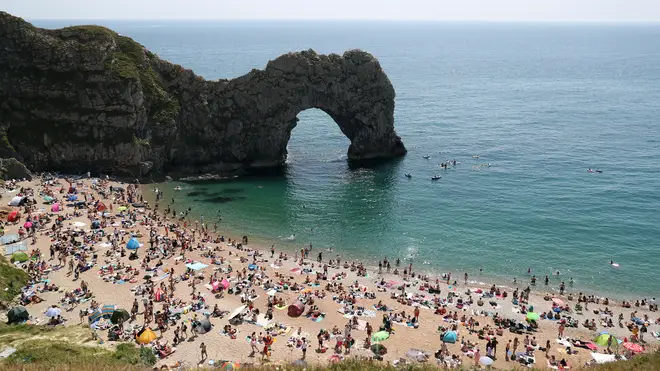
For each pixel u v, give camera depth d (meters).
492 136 157.12
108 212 88.25
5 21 102.69
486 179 115.81
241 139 120.62
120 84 103.69
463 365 47.28
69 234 77.06
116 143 104.75
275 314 59.41
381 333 51.97
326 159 132.00
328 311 60.84
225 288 64.50
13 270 62.53
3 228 76.50
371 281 70.88
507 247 82.69
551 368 49.28
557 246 82.75
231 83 117.94
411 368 41.22
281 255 77.50
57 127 103.50
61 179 101.19
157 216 89.75
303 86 121.88
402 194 106.75
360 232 88.81
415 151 139.50
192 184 109.69
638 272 74.69
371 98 128.38
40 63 102.94
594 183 112.00
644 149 139.62
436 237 86.69
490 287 70.75
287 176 117.62
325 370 39.09
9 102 102.69
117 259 70.75
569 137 154.88
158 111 110.62
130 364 41.44
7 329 48.88
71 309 56.78
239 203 100.50
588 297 68.00
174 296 61.88
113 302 59.12
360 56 126.00
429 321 59.81
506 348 52.34
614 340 52.59
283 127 123.31
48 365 38.28
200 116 115.75
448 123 177.12
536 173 119.75
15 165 97.69
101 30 108.94
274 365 42.28
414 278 72.62
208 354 49.38
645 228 88.50
